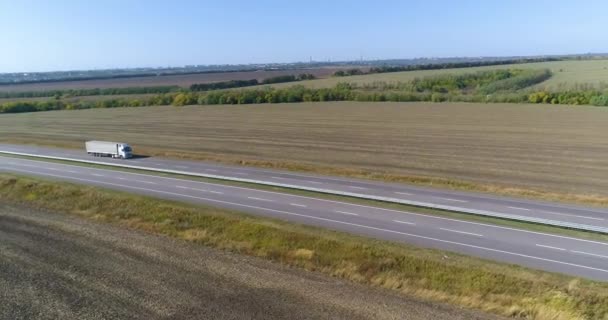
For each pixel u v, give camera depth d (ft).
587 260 75.10
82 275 72.08
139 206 108.37
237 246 86.22
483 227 91.66
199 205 108.58
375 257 78.02
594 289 64.54
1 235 91.20
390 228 91.30
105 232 93.30
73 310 61.36
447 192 120.57
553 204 108.58
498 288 67.10
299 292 65.87
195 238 90.17
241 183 131.85
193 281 69.46
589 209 104.22
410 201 107.76
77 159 176.65
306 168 153.69
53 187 125.80
